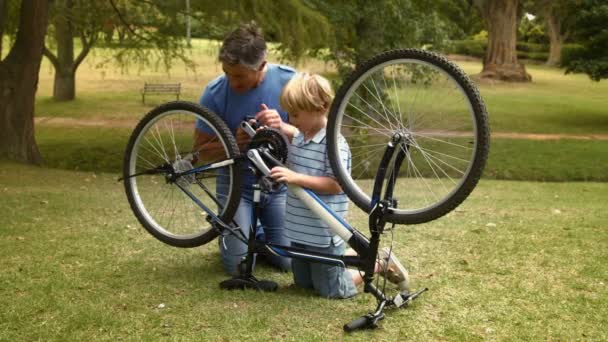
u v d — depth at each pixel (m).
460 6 41.34
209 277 3.93
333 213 3.39
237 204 3.61
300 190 3.41
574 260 4.44
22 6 11.84
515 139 18.69
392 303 3.35
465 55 56.91
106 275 3.92
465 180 2.92
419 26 17.44
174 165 3.75
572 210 7.61
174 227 4.88
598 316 3.36
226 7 12.10
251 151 3.47
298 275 3.79
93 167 14.71
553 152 16.30
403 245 4.87
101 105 25.44
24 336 3.00
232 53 3.75
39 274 3.90
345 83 3.25
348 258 3.38
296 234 3.62
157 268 4.10
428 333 3.14
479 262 4.37
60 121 21.67
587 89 35.03
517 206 8.12
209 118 3.60
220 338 3.02
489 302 3.56
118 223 5.54
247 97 4.05
